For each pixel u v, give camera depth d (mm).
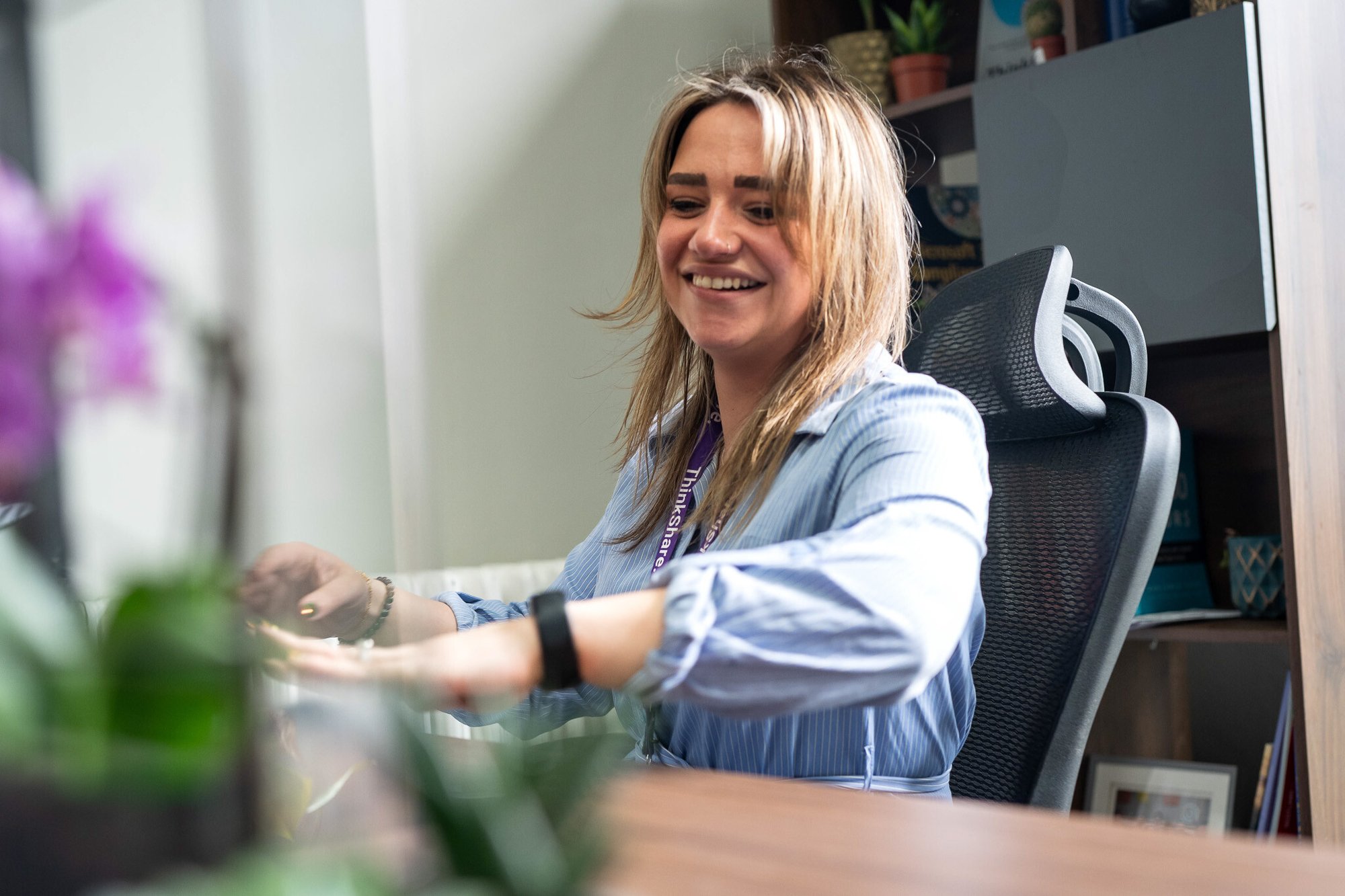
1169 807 1933
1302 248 1714
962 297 1289
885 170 1222
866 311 1185
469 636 709
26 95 196
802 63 1258
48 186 196
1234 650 2135
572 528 2424
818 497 1062
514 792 284
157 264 206
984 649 1119
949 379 1254
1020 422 1162
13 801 193
